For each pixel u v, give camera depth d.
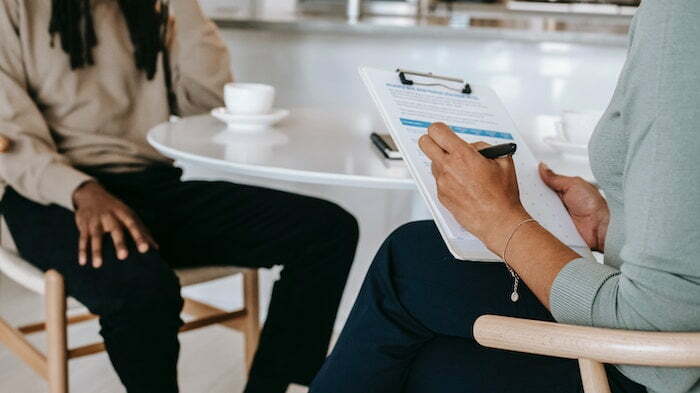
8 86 1.66
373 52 2.47
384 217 2.49
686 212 0.73
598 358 0.79
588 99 2.46
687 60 0.73
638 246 0.75
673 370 0.81
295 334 1.72
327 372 1.07
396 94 1.21
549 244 0.87
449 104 1.24
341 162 1.31
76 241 1.57
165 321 1.51
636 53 0.77
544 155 1.46
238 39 2.49
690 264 0.73
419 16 2.99
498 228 0.90
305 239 1.74
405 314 1.05
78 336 2.38
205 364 2.25
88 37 1.78
